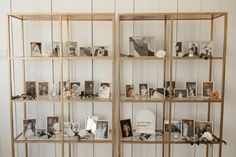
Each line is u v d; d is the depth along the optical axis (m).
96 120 2.64
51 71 2.77
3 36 2.74
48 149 2.87
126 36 2.72
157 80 2.77
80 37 2.74
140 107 2.80
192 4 2.70
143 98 2.56
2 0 2.71
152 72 2.76
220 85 2.76
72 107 2.81
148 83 2.77
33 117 2.82
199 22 2.70
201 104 2.79
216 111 2.79
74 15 2.42
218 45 2.72
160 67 2.76
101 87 2.60
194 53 2.51
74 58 2.42
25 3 2.71
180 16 2.53
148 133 2.62
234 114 2.80
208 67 2.74
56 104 2.81
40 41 2.75
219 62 2.74
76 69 2.77
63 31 2.74
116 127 2.80
